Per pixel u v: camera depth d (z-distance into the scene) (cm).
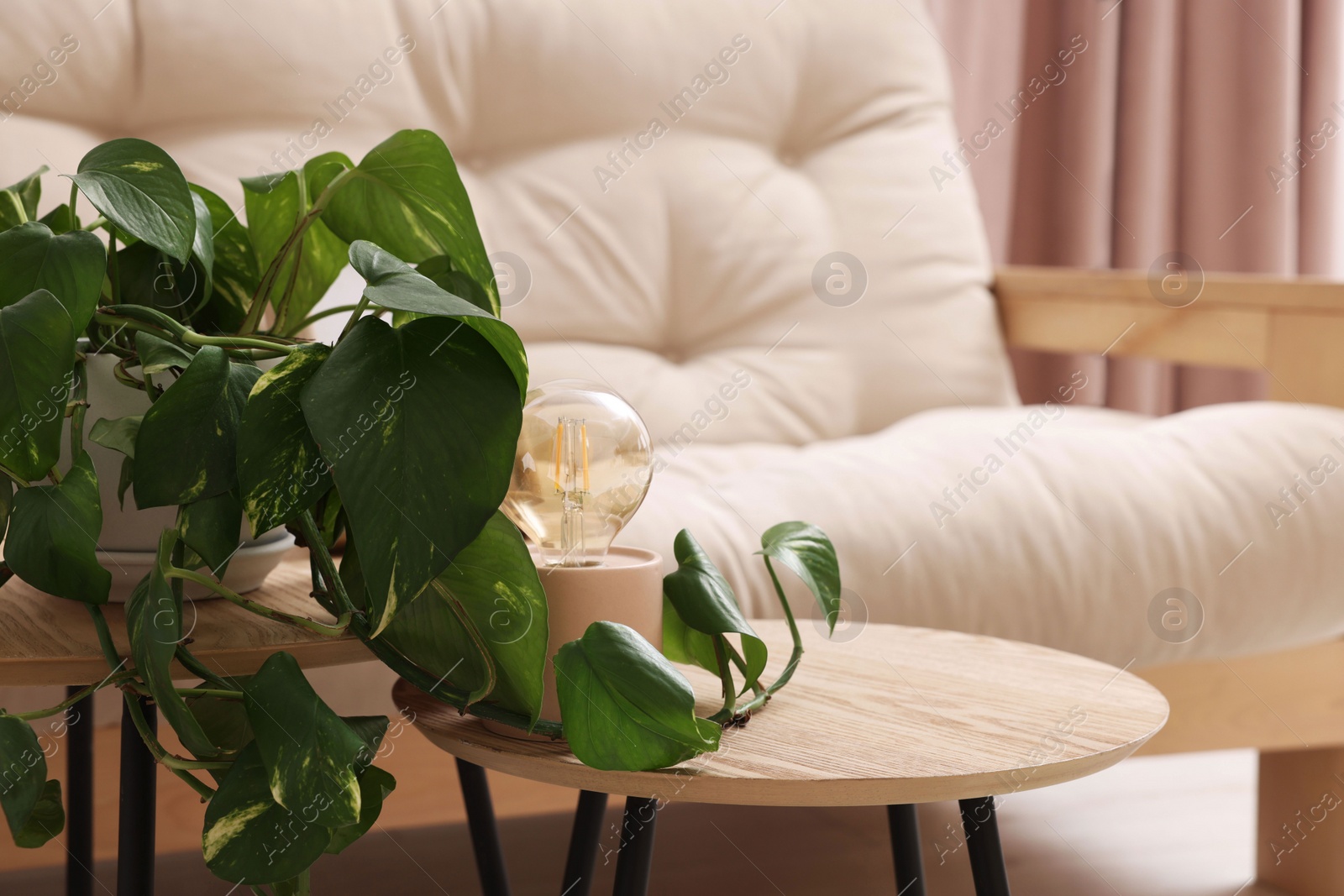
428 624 50
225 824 44
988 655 65
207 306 61
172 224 49
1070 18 207
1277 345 119
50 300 46
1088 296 139
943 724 51
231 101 125
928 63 158
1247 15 209
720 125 146
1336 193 213
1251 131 210
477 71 137
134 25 123
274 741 44
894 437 116
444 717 53
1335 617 106
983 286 150
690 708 43
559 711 51
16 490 52
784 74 149
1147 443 108
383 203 55
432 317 46
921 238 147
